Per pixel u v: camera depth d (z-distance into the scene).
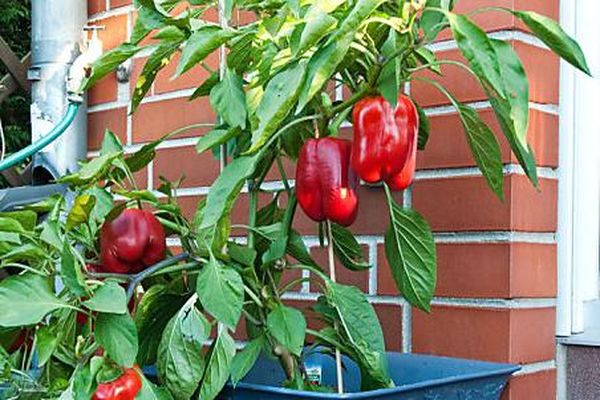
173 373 1.55
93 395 1.49
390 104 1.53
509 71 1.44
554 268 1.86
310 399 1.50
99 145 2.42
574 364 1.85
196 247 1.63
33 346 1.60
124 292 1.51
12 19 4.93
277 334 1.55
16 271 2.34
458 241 1.83
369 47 1.54
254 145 1.49
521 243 1.80
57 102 2.38
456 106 1.64
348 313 1.60
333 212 1.59
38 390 1.52
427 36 1.52
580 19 1.91
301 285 2.01
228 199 1.53
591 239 1.92
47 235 1.55
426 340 1.86
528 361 1.80
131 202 1.69
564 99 1.88
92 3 2.43
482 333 1.80
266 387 1.54
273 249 1.62
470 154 1.82
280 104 1.47
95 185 1.68
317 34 1.45
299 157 1.61
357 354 1.60
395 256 1.67
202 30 1.58
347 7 1.51
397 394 1.52
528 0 1.83
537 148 1.84
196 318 1.56
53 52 2.38
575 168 1.89
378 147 1.55
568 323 1.87
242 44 1.61
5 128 4.48
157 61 1.72
